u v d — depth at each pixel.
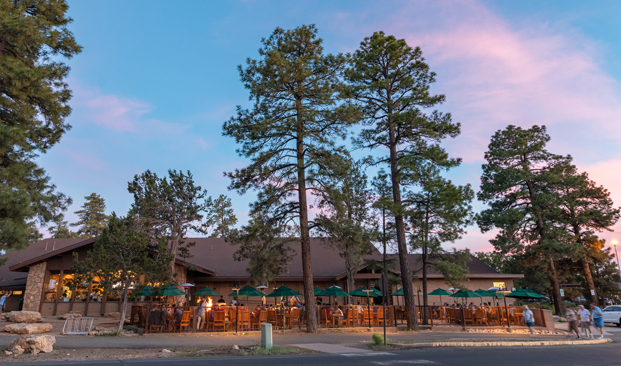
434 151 22.86
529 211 39.59
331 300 31.67
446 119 24.12
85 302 26.00
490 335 20.55
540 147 40.91
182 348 13.72
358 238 20.45
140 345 14.04
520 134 41.69
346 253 26.58
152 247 25.39
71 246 26.22
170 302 25.58
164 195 25.98
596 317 19.41
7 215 13.24
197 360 11.07
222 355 12.40
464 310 25.73
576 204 40.12
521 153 41.28
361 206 26.91
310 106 21.55
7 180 14.13
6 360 10.72
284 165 21.03
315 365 10.25
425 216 26.47
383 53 25.28
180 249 27.47
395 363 10.78
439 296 33.84
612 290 51.06
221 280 30.47
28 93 15.90
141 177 26.39
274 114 21.19
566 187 40.50
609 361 11.29
